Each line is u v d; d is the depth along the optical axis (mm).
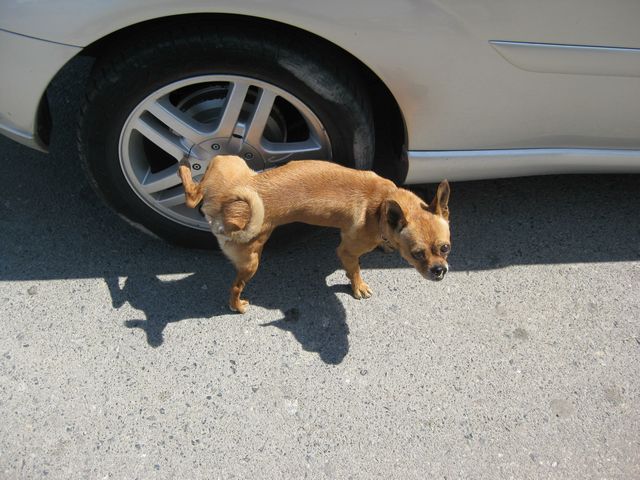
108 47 1334
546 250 1695
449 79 1392
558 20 1330
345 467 1343
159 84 1350
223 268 1608
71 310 1509
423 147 1511
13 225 1637
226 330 1507
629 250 1707
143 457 1330
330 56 1360
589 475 1364
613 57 1383
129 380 1421
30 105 1372
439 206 1390
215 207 1374
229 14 1301
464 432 1400
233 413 1392
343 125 1436
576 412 1439
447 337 1530
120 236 1643
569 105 1465
